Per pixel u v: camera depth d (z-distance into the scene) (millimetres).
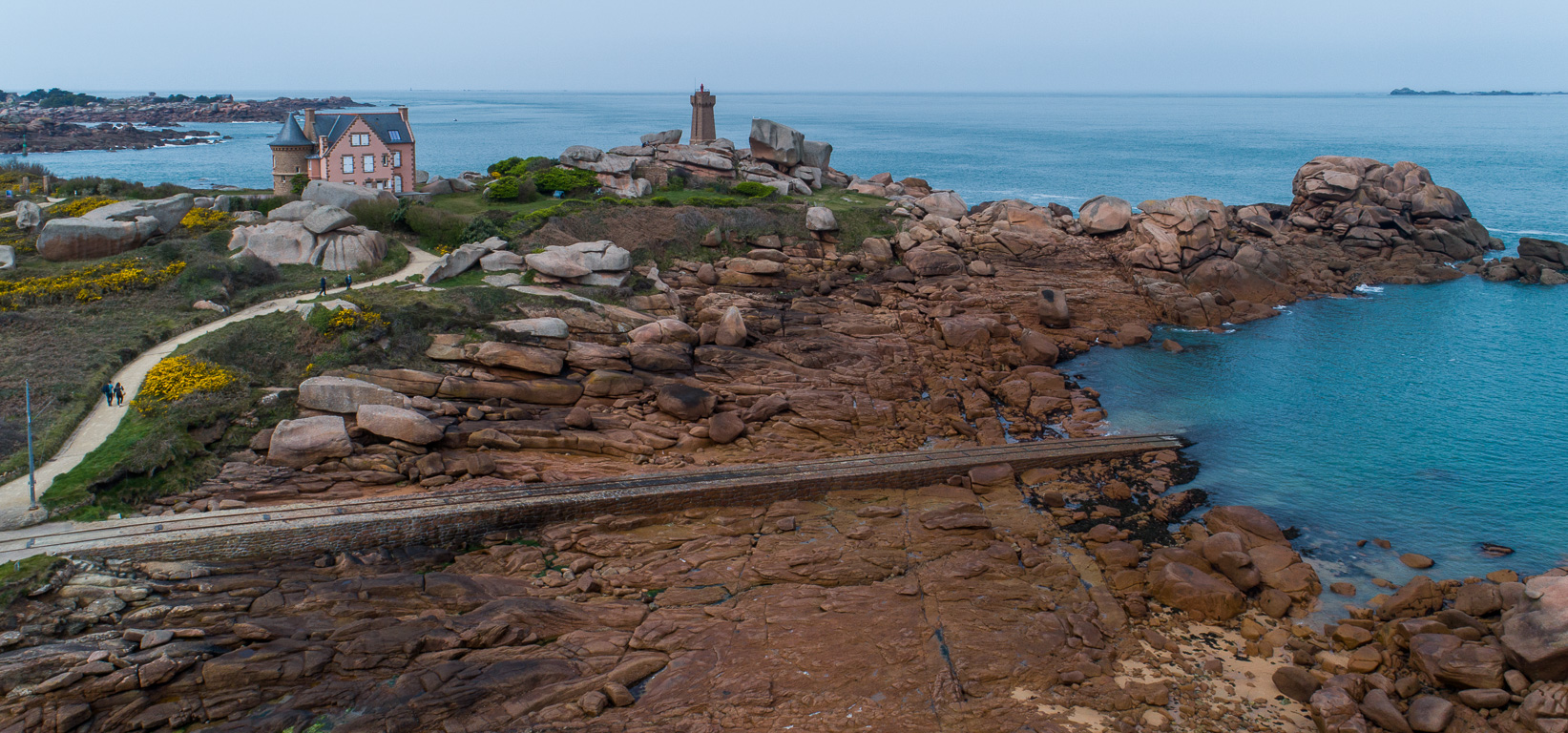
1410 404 54125
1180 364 61000
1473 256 88812
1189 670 29406
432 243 65000
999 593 32969
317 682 26812
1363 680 28203
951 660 29078
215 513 33688
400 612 30188
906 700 27234
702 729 25781
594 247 58469
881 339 59000
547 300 53312
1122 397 55125
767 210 75312
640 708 26500
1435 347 64438
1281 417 52219
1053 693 27891
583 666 28203
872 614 31297
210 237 58656
